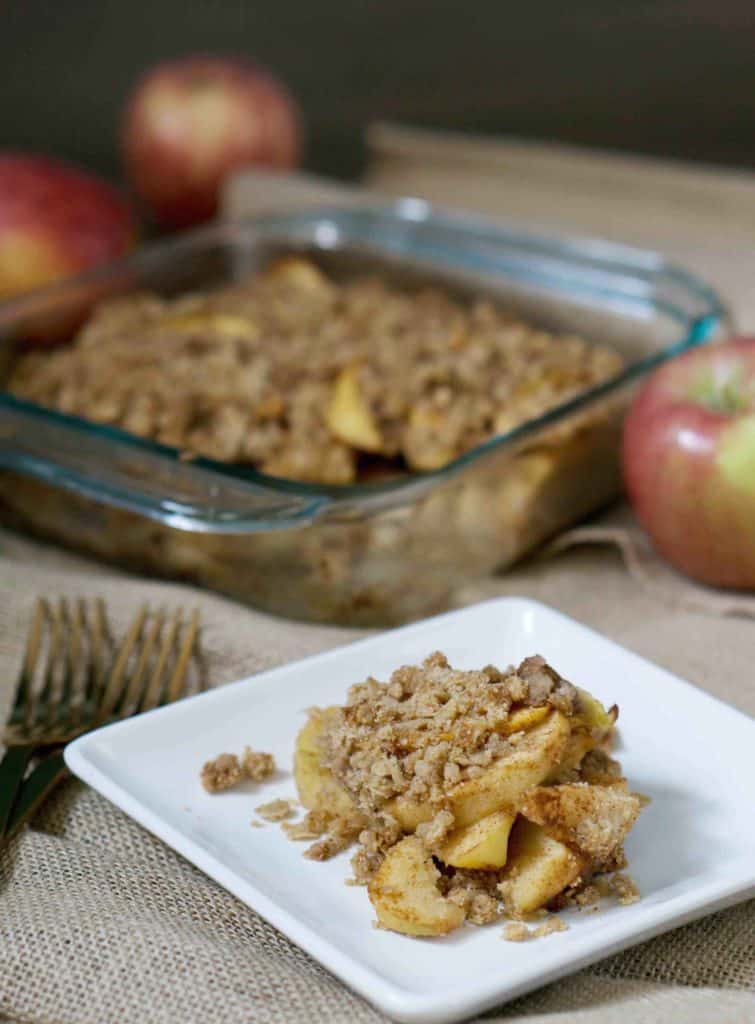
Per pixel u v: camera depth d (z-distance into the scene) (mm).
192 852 462
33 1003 446
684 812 489
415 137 895
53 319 772
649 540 650
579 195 852
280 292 787
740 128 1114
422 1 1451
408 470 657
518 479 622
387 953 445
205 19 1403
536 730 467
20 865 487
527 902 450
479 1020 434
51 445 641
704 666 575
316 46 1349
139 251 802
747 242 801
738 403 619
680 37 1354
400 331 731
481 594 623
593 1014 435
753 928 471
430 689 482
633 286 752
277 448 651
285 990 443
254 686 522
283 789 500
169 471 609
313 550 598
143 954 450
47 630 597
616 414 659
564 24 1403
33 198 829
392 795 469
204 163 913
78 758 493
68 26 1386
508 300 783
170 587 607
